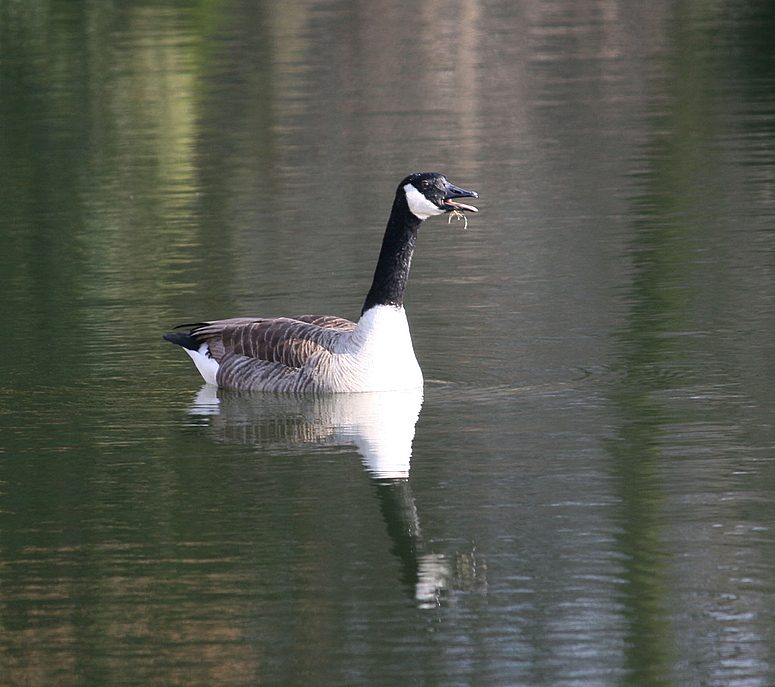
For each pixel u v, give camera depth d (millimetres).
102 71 41938
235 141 33656
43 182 29953
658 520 11391
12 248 24297
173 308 19828
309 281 21188
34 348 17859
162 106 37562
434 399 15312
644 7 53281
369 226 24922
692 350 16875
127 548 11055
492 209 26078
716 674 8727
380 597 10023
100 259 23234
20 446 13875
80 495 12352
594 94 38281
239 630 9477
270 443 13828
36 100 38438
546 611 9727
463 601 9797
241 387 15977
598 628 9391
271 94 39188
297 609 9773
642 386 15492
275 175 29906
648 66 42031
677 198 26234
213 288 20953
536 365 16500
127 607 9914
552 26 50094
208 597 10070
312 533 11289
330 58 44562
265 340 15961
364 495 12188
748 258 21453
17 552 11008
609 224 24359
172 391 15953
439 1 54656
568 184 27922
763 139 31406
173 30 48375
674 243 22750
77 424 14633
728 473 12547
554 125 34375
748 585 10055
